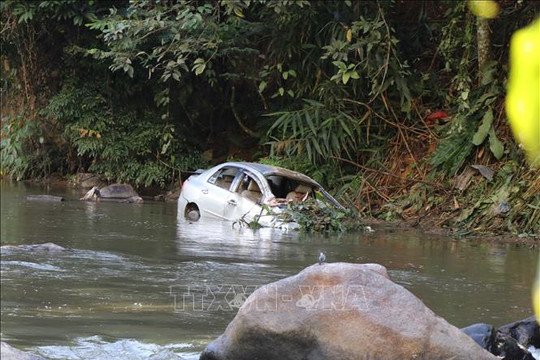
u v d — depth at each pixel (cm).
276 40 1995
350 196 1825
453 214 1617
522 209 1522
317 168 1897
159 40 1997
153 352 595
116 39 1897
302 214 1443
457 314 754
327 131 1891
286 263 1020
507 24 1820
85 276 895
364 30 1831
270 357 498
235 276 915
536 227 1477
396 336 484
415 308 496
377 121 1959
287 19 1923
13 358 476
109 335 642
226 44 1958
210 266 979
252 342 499
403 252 1184
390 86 1958
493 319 732
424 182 1741
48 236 1222
